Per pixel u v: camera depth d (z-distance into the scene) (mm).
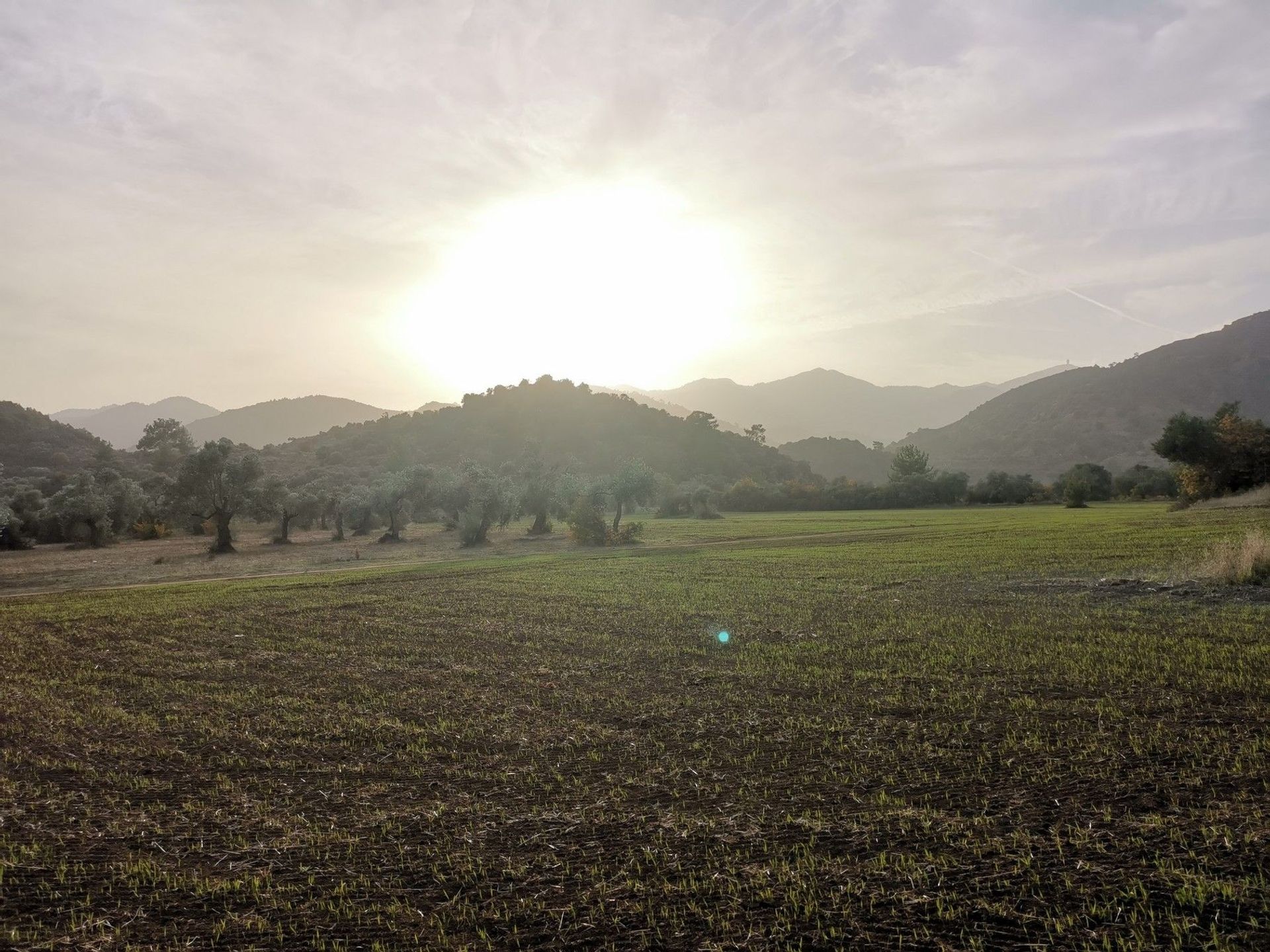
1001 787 9008
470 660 17891
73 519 78062
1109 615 19172
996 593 24172
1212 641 15562
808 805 8922
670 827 8547
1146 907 6312
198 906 7293
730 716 12578
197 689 16062
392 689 15500
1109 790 8648
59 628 24625
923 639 17578
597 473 195125
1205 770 9016
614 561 44094
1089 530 49406
